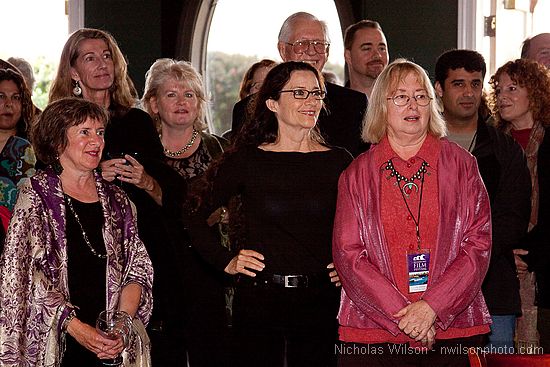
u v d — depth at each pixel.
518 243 4.97
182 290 5.05
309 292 4.21
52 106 4.20
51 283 4.04
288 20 5.71
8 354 3.96
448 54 5.23
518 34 7.75
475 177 4.18
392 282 4.05
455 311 4.00
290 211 4.22
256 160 4.30
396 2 7.82
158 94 5.50
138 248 4.30
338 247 4.10
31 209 4.05
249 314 4.24
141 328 4.25
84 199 4.21
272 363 4.25
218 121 8.56
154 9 8.34
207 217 4.45
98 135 4.20
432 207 4.09
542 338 5.01
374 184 4.12
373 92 4.24
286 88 4.29
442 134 4.24
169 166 5.12
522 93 5.27
